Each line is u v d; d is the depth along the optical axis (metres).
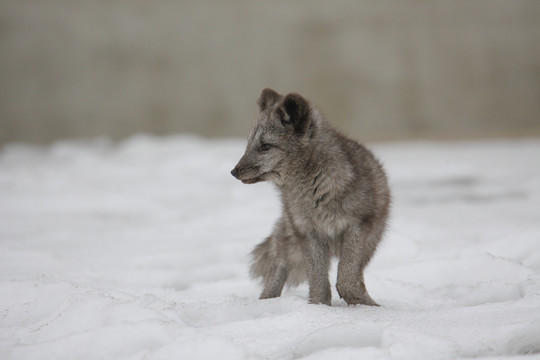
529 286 7.56
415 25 47.62
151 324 5.83
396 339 5.36
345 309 6.93
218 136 35.34
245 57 44.94
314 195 7.71
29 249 10.98
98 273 9.34
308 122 7.77
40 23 47.56
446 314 6.46
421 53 43.94
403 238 10.32
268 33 47.47
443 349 5.26
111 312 6.47
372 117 36.47
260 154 8.01
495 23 47.22
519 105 37.69
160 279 9.30
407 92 39.50
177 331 5.82
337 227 7.71
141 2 50.12
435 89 39.41
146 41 46.47
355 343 5.69
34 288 7.39
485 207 14.38
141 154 25.05
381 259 9.84
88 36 46.81
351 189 7.60
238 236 12.24
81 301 6.69
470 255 9.63
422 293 8.14
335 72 42.34
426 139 30.53
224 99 40.31
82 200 16.14
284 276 8.37
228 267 9.91
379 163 8.42
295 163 7.82
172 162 22.83
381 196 7.99
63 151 26.94
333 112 37.59
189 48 45.69
